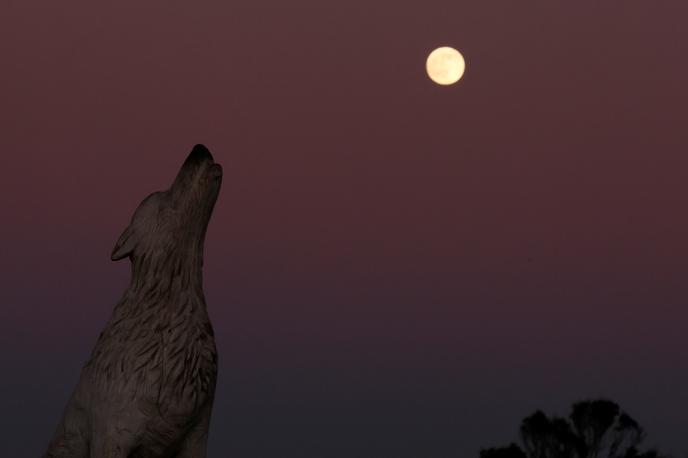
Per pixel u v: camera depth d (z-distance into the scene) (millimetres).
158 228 7301
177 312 7238
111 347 7168
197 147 7453
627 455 25781
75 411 7254
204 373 7242
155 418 7074
